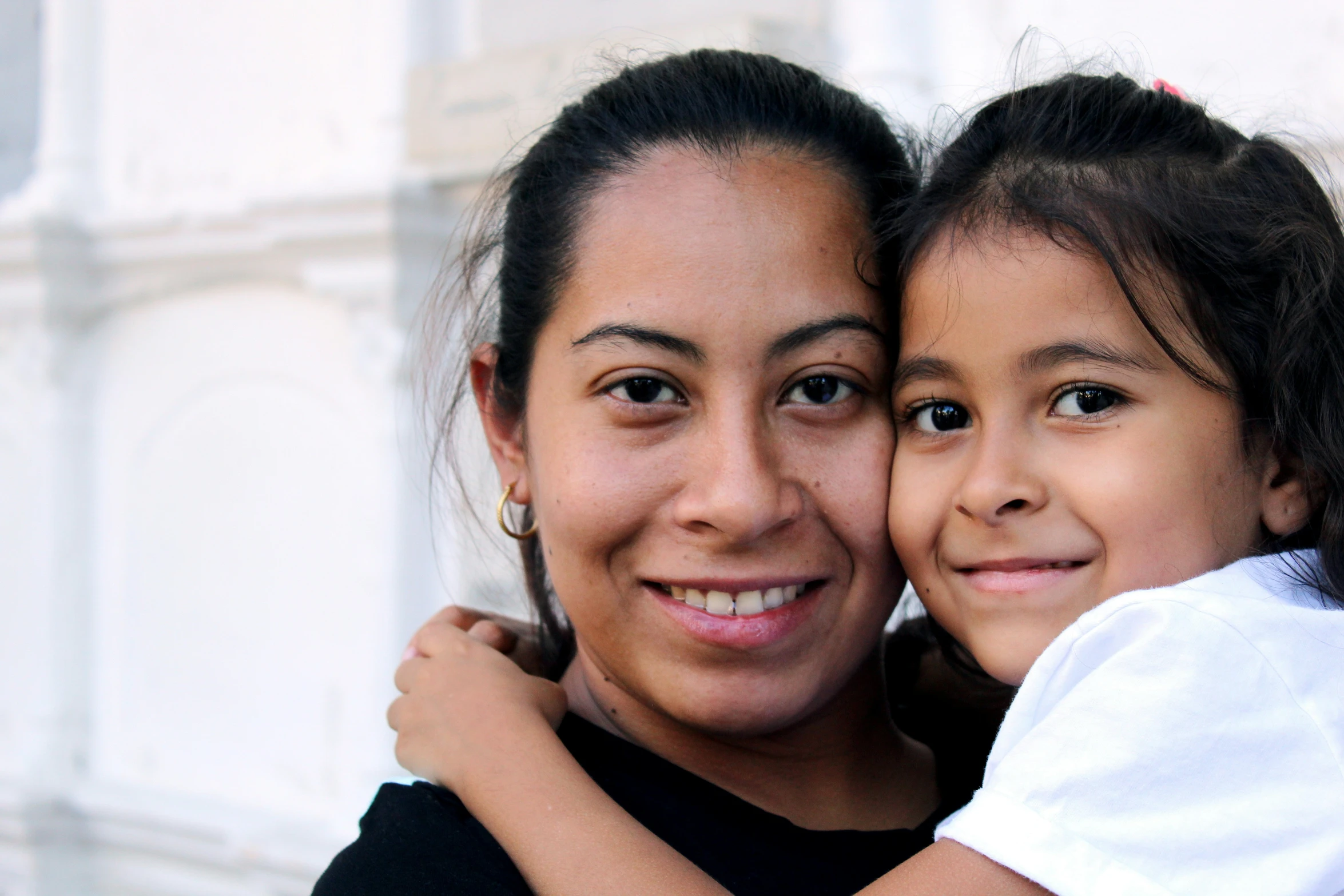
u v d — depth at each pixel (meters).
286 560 5.43
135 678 5.91
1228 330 1.05
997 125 1.15
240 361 5.52
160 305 5.81
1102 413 1.05
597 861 0.97
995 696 1.38
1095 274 1.04
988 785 0.96
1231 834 0.89
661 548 1.07
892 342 1.13
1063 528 1.06
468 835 1.03
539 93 4.29
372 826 1.07
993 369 1.07
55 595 5.95
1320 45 3.39
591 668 1.23
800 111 1.12
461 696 1.19
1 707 6.19
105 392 6.00
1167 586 1.02
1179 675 0.94
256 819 5.30
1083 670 0.99
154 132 5.70
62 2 5.81
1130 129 1.13
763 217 1.05
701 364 1.04
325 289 4.91
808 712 1.11
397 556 4.88
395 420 4.77
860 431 1.11
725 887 1.03
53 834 5.83
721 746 1.16
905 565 1.15
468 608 1.49
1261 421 1.08
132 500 5.93
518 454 1.27
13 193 6.36
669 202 1.05
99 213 5.83
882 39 3.98
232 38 5.39
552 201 1.13
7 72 6.41
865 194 1.12
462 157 4.56
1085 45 3.70
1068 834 0.90
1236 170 1.11
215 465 5.65
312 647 5.34
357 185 4.62
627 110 1.12
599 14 4.61
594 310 1.06
